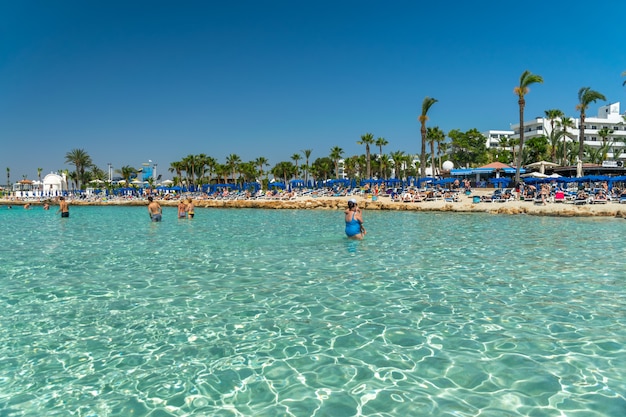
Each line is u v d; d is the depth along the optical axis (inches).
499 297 276.1
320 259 421.1
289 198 1737.2
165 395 160.1
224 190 2127.2
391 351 194.7
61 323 237.1
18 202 2415.1
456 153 2910.9
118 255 457.7
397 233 636.1
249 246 516.7
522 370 173.8
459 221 834.8
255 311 255.3
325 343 205.3
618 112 3053.6
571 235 578.9
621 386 159.8
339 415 143.9
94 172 3892.7
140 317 246.4
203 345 205.2
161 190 2532.0
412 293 289.4
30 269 384.8
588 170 1667.1
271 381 169.3
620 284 304.8
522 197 1171.9
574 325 222.1
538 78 1438.2
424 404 150.0
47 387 167.2
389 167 3267.7
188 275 354.6
